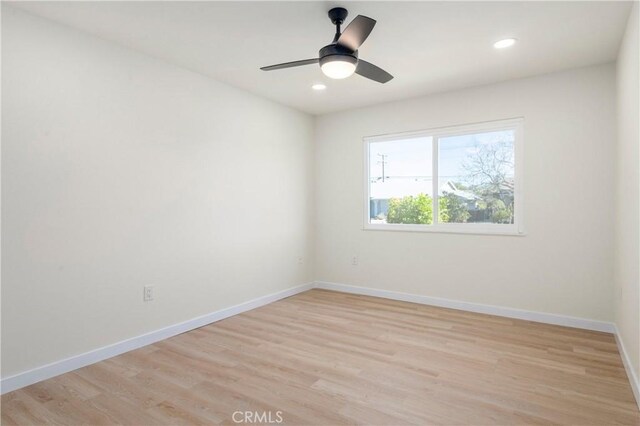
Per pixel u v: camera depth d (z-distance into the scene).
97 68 2.74
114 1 2.26
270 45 2.91
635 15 2.20
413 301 4.36
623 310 2.72
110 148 2.82
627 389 2.28
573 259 3.45
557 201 3.51
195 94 3.48
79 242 2.64
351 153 4.80
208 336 3.26
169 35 2.73
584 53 3.07
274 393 2.26
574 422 1.94
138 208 3.01
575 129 3.42
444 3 2.30
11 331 2.31
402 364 2.66
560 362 2.67
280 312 3.98
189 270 3.43
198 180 3.51
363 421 1.97
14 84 2.31
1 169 2.26
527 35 2.74
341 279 4.93
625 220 2.63
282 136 4.56
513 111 3.71
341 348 2.96
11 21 2.30
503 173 3.84
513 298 3.75
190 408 2.10
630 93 2.40
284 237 4.59
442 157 4.20
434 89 4.00
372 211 4.73
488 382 2.38
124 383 2.39
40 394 2.26
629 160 2.45
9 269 2.30
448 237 4.12
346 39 2.22
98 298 2.75
